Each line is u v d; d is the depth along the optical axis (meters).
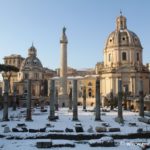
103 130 37.47
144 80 125.25
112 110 87.75
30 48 159.75
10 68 104.00
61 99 98.38
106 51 129.62
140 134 35.72
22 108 95.62
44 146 28.48
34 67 152.38
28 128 40.28
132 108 91.62
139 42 128.38
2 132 36.53
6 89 53.62
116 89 121.56
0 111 79.50
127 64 123.88
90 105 128.75
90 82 142.38
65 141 30.81
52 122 50.34
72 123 48.69
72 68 174.38
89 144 29.86
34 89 148.75
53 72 183.00
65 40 94.25
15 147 28.59
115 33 129.00
